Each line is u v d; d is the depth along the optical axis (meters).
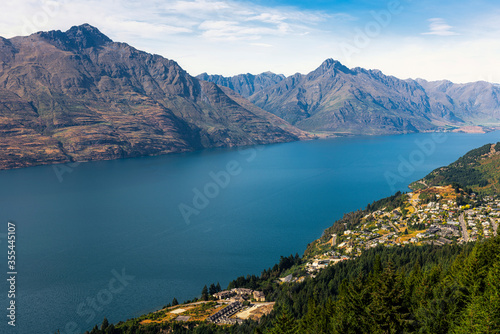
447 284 110.94
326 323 117.62
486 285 103.56
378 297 101.56
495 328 88.44
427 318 99.19
